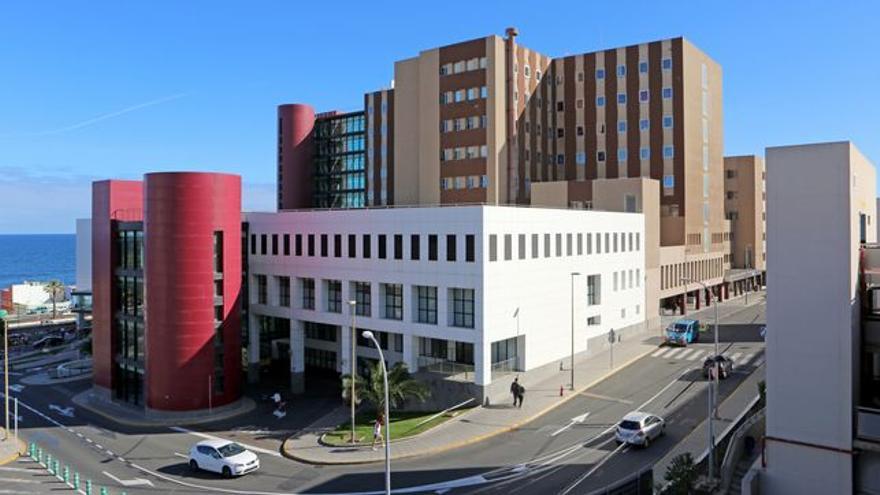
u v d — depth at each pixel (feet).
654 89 265.95
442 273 146.10
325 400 160.35
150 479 106.73
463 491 94.73
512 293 148.15
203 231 151.53
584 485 94.07
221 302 155.63
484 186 247.50
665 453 106.11
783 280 75.10
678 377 157.69
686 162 261.85
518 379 147.64
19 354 244.01
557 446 112.68
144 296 152.87
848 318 71.41
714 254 295.69
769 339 76.18
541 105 276.41
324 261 171.83
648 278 224.94
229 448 110.73
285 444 122.72
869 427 71.26
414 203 272.10
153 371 149.38
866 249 82.84
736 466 93.04
